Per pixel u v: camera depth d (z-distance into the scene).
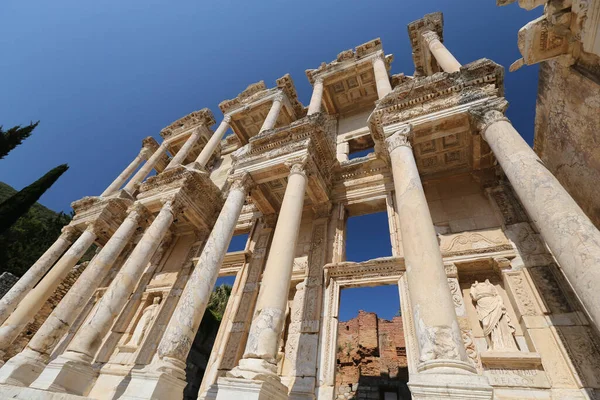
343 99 20.42
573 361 6.57
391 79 18.81
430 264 6.28
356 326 21.69
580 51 6.51
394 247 10.44
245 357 6.78
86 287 11.67
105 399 11.12
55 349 15.05
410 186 8.02
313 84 19.94
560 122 8.33
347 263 10.34
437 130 9.85
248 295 11.77
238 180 11.98
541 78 8.52
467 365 4.90
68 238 17.52
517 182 6.60
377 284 9.93
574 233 5.04
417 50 18.00
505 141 7.50
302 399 7.95
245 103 22.55
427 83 10.18
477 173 11.27
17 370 8.91
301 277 11.21
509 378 6.90
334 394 8.02
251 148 12.97
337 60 19.64
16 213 17.02
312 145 11.84
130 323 14.26
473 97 9.12
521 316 7.57
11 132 20.00
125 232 13.90
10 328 12.35
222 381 6.22
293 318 10.12
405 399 16.45
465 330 7.91
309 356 8.88
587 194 8.08
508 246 8.93
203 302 8.59
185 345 7.77
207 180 15.76
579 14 5.73
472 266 9.19
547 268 8.10
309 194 12.68
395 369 18.34
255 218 15.12
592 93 6.68
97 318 9.82
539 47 6.73
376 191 12.55
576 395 6.18
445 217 10.64
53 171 19.33
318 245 11.89
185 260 15.55
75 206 18.59
